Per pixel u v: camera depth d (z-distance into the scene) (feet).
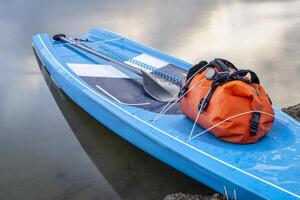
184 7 36.29
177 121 12.25
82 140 14.26
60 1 36.52
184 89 12.14
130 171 12.36
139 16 32.42
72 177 12.16
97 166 12.72
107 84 15.84
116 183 11.81
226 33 27.89
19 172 12.41
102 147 13.76
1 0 35.91
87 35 23.24
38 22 29.45
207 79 11.34
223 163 9.96
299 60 22.68
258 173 9.52
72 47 20.42
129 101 14.16
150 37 26.84
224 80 10.87
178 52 23.97
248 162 9.99
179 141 11.00
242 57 23.22
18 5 34.45
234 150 10.53
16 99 17.71
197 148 10.64
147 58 19.17
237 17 32.58
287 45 25.27
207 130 11.08
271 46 25.17
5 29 27.61
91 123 15.38
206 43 25.77
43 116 16.19
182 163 10.57
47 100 17.63
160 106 13.64
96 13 32.78
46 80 19.72
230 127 10.60
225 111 10.61
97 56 18.65
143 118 12.42
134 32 27.89
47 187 11.62
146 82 15.12
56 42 21.22
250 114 10.55
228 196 9.53
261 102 10.73
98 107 13.73
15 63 21.80
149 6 36.19
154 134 11.40
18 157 13.25
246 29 29.04
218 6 36.73
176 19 31.73
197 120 11.51
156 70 17.37
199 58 23.07
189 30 28.71
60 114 16.31
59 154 13.44
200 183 11.44
